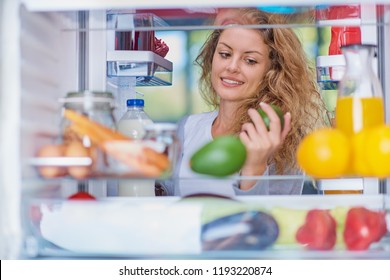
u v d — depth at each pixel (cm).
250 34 201
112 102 129
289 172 199
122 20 162
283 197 128
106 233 119
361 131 118
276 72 207
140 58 175
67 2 113
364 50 123
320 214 122
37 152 125
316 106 213
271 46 204
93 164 120
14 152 112
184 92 292
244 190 161
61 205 120
